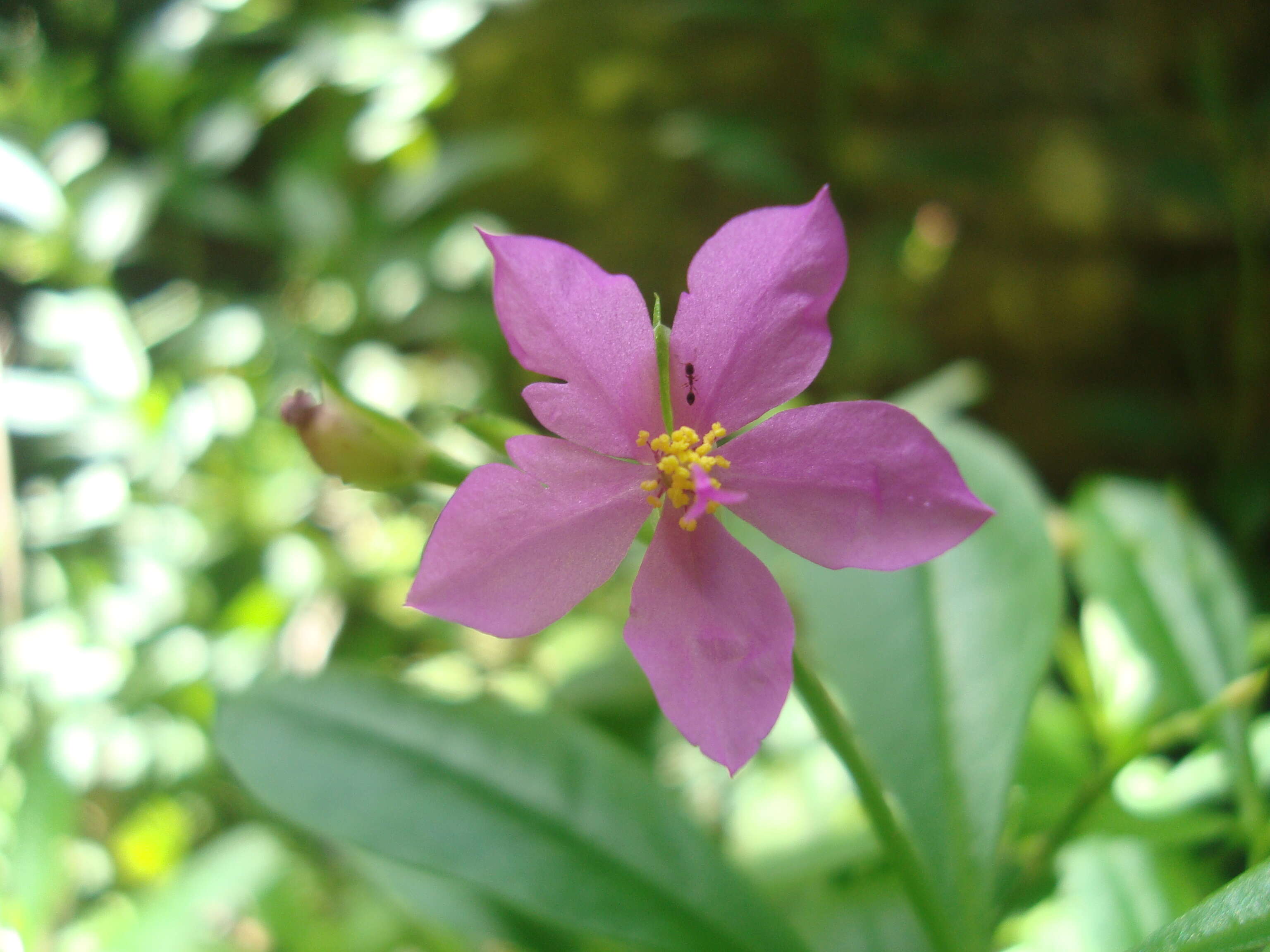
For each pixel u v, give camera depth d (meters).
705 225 0.20
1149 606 0.08
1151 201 0.16
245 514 0.15
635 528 0.05
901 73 0.18
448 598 0.05
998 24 0.17
